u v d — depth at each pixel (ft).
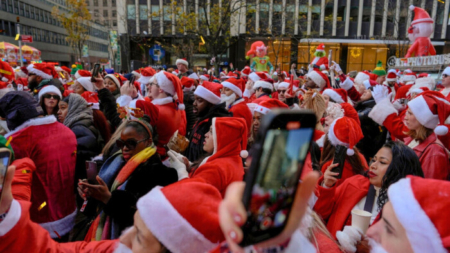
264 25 101.14
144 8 103.71
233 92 19.43
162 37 103.45
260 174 2.12
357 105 20.20
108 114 14.08
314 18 107.24
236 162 8.17
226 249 3.25
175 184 4.02
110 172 8.82
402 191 3.22
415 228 2.98
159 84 12.85
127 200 7.19
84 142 12.41
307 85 21.17
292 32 100.22
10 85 22.80
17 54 58.70
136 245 3.83
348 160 9.80
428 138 10.07
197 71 55.21
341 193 8.01
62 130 10.22
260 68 49.55
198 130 13.94
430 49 40.73
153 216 3.62
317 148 10.57
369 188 7.65
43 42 165.27
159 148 11.53
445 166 9.46
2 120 11.30
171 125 12.37
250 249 2.48
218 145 8.23
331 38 108.17
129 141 7.92
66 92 21.94
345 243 5.20
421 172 6.91
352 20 107.96
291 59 103.60
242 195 2.25
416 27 40.63
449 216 2.91
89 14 96.89
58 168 9.80
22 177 7.16
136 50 108.37
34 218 9.52
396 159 6.88
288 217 2.40
